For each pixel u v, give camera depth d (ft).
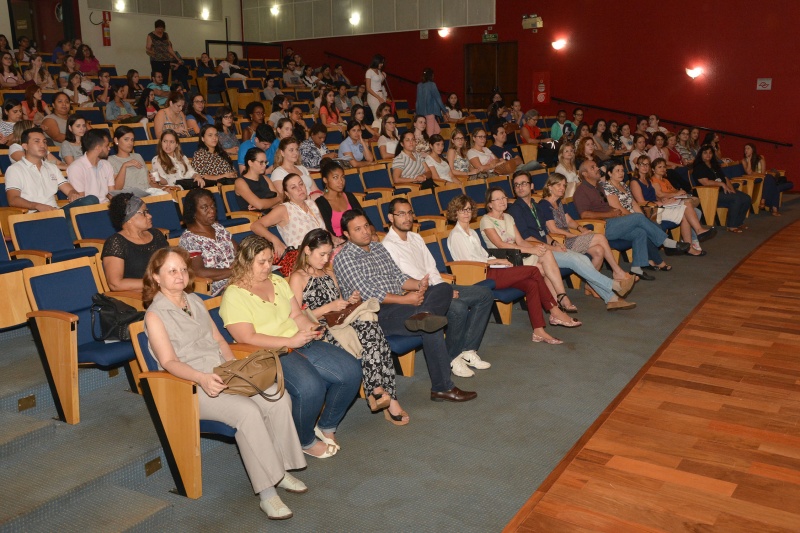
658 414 12.91
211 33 56.29
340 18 55.11
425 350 13.46
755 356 15.66
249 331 11.07
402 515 9.86
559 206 20.94
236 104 42.73
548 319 18.63
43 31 47.32
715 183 30.68
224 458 11.60
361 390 13.84
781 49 40.98
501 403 13.50
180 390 9.95
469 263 16.67
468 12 50.14
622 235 22.26
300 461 10.56
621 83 45.83
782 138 41.73
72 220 16.01
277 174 19.51
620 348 16.35
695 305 19.58
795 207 36.55
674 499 10.17
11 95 30.89
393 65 53.67
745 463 11.14
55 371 11.28
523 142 39.78
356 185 23.93
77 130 21.22
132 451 10.53
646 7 44.34
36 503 9.21
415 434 12.29
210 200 14.43
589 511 9.90
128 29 50.26
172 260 10.18
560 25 47.16
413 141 25.43
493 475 10.90
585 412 13.07
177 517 9.80
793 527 9.49
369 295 13.35
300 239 16.31
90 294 12.54
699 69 43.34
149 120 30.40
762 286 21.31
